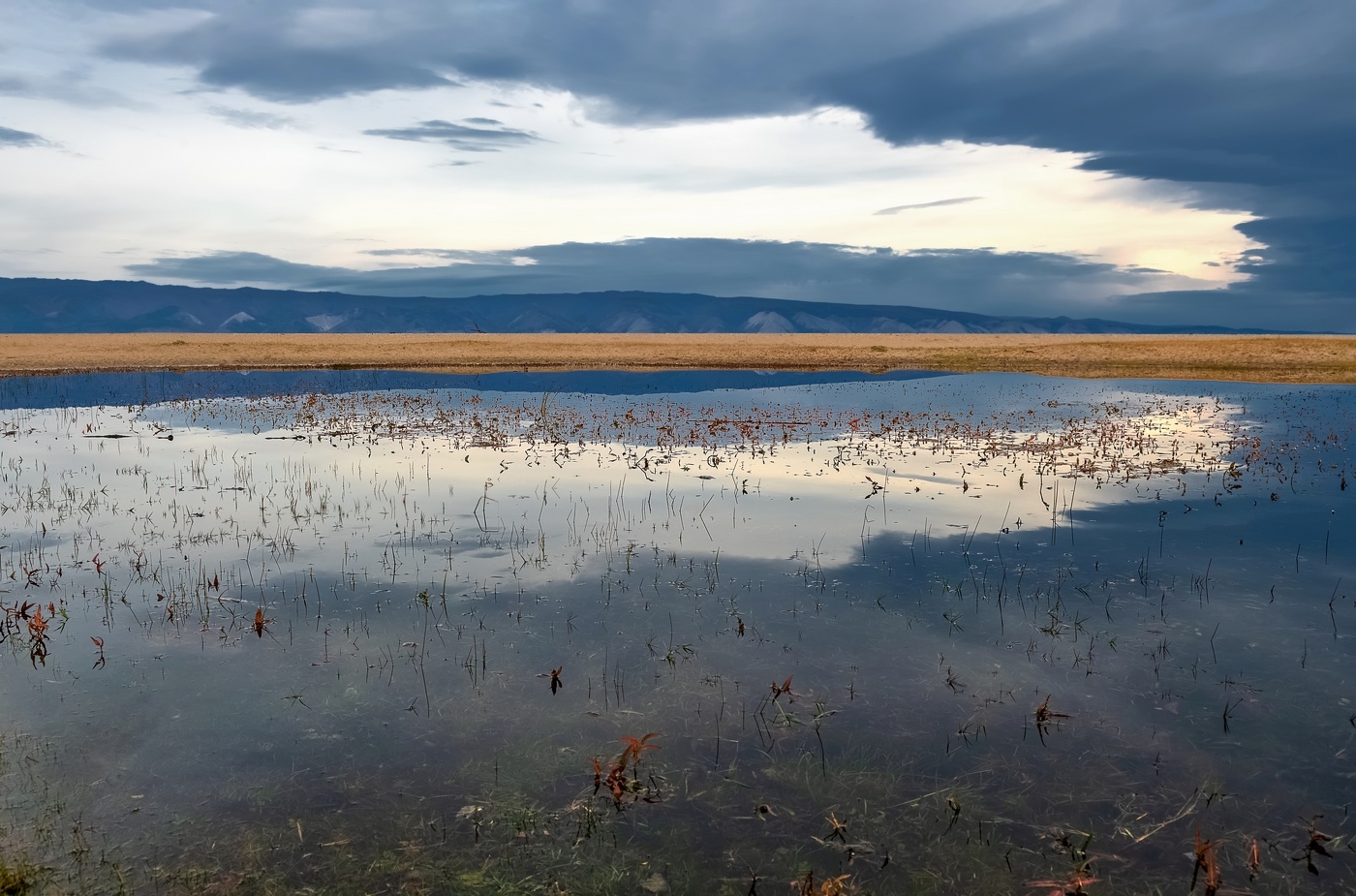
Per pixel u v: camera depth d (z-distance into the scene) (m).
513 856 5.34
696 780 6.15
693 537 12.04
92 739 6.62
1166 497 14.31
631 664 8.00
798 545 11.62
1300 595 9.70
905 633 8.70
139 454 18.64
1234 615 9.12
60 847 5.34
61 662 7.96
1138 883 5.09
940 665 7.97
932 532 12.27
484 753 6.49
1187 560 10.94
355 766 6.29
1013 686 7.56
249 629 8.73
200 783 6.07
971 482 15.51
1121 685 7.57
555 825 5.65
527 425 23.47
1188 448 19.00
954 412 26.23
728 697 7.35
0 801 5.80
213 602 9.45
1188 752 6.51
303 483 15.49
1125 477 15.93
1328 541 11.73
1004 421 23.83
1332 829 5.59
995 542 11.73
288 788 6.01
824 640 8.53
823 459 17.97
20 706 7.12
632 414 25.83
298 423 23.67
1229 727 6.84
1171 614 9.16
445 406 28.27
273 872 5.16
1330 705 7.18
